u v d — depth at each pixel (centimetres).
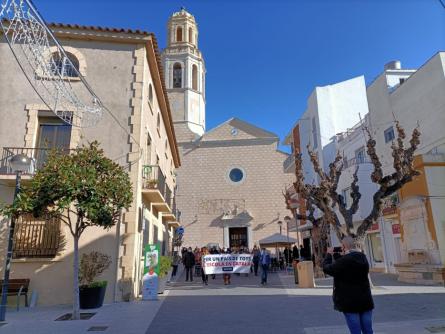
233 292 1332
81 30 1362
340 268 464
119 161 1259
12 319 855
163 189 1564
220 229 3419
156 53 1486
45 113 1286
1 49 1308
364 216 2064
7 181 1168
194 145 3647
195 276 2219
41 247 1145
